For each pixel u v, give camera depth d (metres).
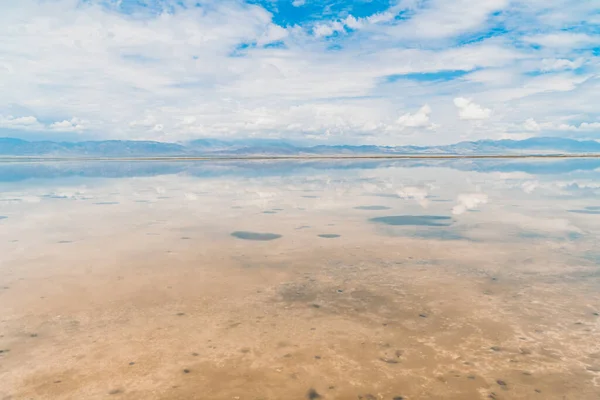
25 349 3.86
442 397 3.09
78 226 9.67
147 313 4.67
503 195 15.16
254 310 4.75
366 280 5.77
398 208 12.18
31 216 11.09
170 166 48.91
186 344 3.94
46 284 5.61
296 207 12.59
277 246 7.70
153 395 3.15
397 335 4.10
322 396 3.12
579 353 3.69
